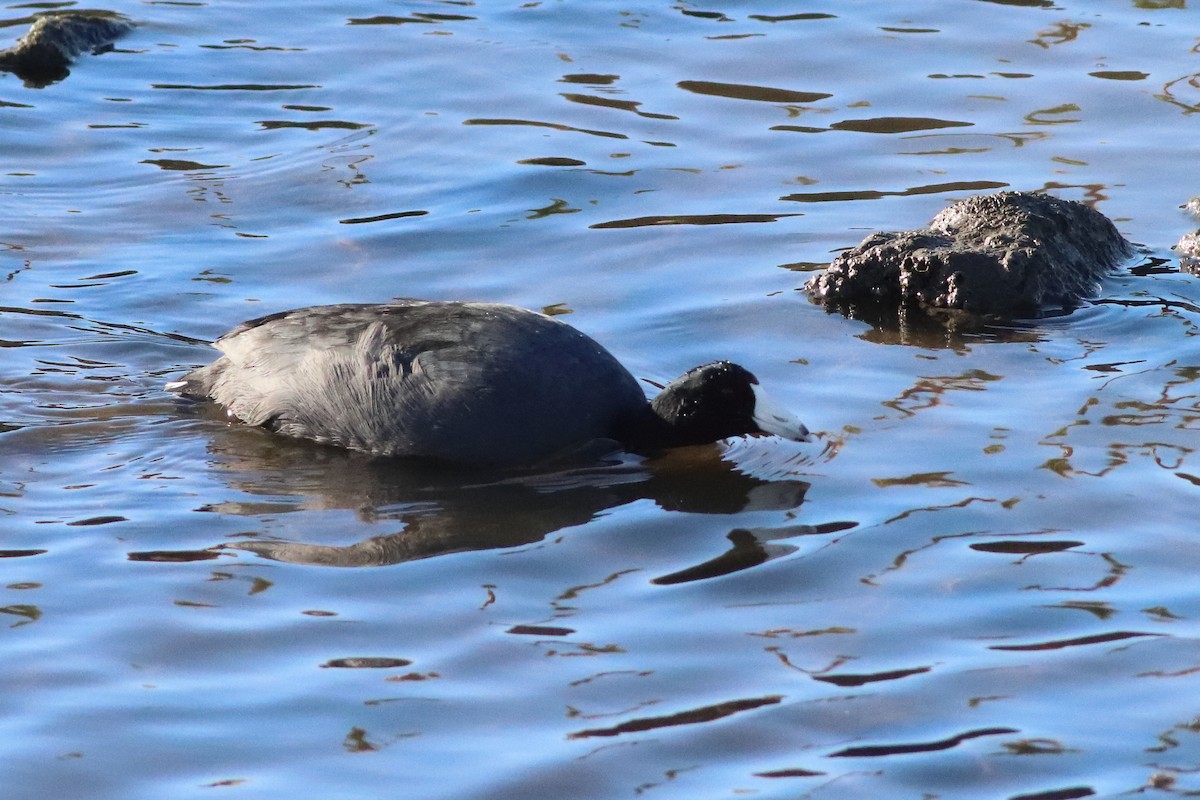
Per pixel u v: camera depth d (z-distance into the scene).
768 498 11.34
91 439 12.30
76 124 18.58
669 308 14.55
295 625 9.51
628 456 12.38
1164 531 10.47
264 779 7.96
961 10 21.83
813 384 13.10
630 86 19.61
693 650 9.22
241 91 19.58
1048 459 11.54
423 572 10.22
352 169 17.50
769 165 17.58
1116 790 7.80
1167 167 17.30
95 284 14.88
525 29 21.45
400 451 12.23
